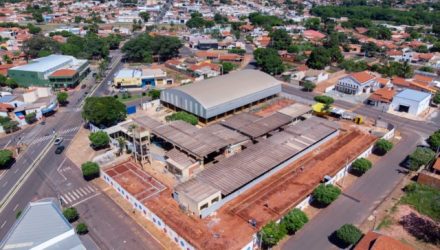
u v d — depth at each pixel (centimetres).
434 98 12875
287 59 19750
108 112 10369
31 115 11556
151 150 9569
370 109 12588
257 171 7744
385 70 16300
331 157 8706
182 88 11881
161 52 19725
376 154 9338
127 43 19825
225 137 9375
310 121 10488
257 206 6819
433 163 8319
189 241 5847
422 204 7144
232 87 12312
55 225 5834
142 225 6662
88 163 8188
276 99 13512
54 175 8475
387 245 5231
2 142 10306
